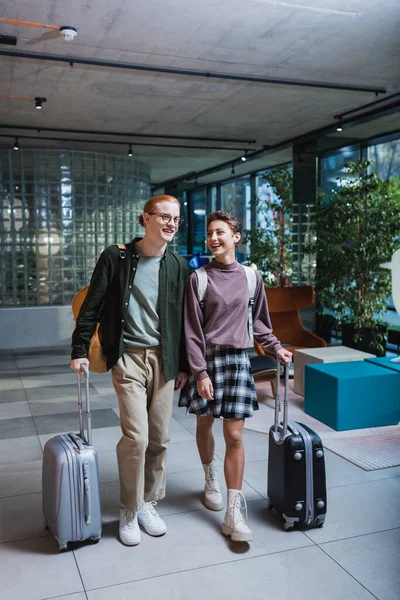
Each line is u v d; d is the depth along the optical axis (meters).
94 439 4.02
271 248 9.03
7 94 6.00
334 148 8.41
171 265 2.62
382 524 2.71
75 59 4.86
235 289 2.59
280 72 5.34
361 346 7.50
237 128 7.80
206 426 2.84
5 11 3.89
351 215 7.28
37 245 8.59
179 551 2.49
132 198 9.38
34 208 8.56
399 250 4.39
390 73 5.41
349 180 7.47
